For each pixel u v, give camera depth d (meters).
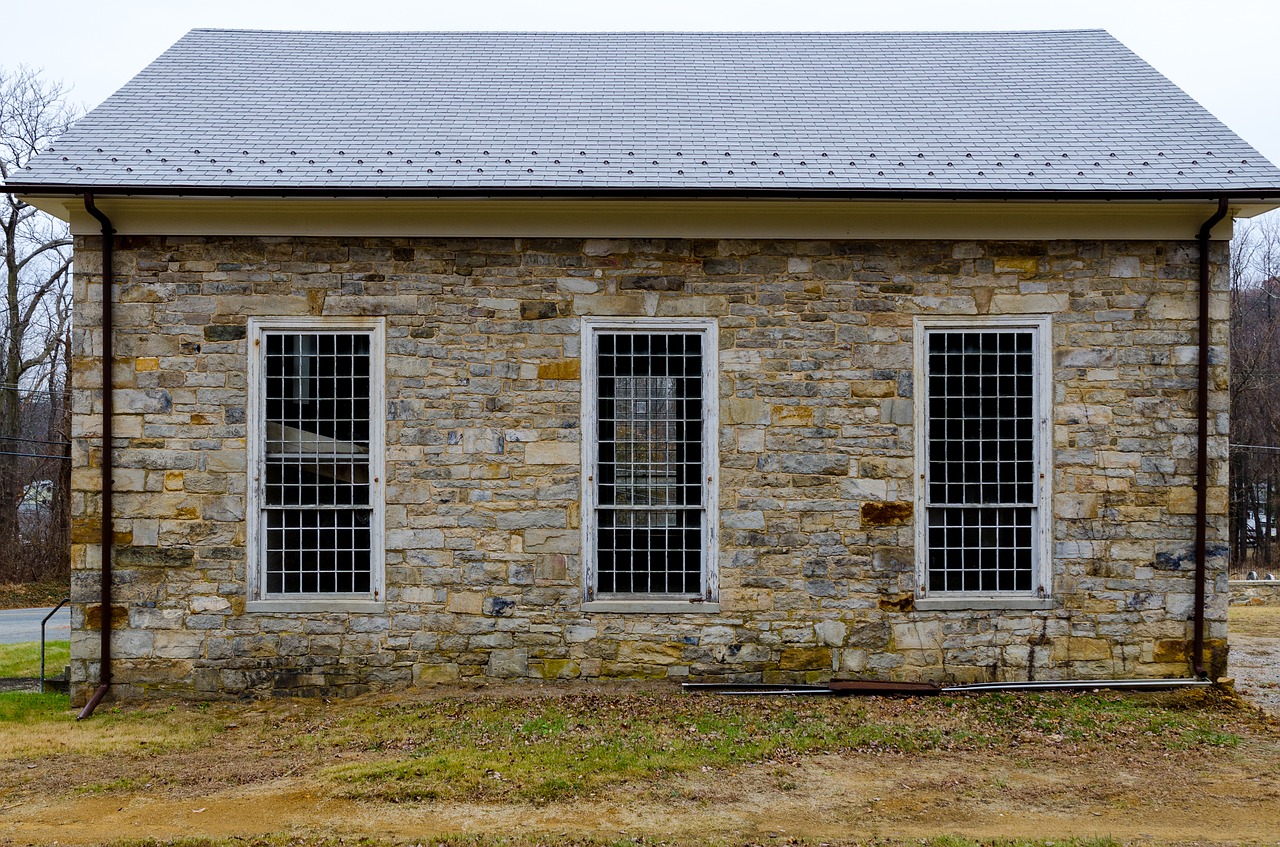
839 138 9.82
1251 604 18.11
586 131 9.92
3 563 26.88
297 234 9.02
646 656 9.02
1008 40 12.48
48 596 25.34
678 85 11.23
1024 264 9.16
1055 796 6.54
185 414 8.95
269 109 10.23
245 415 8.96
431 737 7.60
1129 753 7.45
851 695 8.84
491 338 9.09
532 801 6.32
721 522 9.06
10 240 26.45
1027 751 7.47
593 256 9.12
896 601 9.06
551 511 9.05
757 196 8.68
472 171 9.00
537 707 8.38
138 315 8.95
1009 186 8.84
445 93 10.86
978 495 9.19
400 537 9.00
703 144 9.64
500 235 9.07
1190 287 9.16
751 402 9.11
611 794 6.46
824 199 8.77
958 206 8.95
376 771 6.79
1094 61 11.68
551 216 9.03
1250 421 31.42
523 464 9.06
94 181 8.63
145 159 9.02
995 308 9.13
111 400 8.91
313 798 6.39
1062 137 9.81
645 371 9.20
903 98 10.84
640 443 9.17
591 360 9.11
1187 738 7.79
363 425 9.11
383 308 9.04
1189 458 9.12
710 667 9.02
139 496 8.94
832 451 9.12
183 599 8.93
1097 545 9.11
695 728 7.85
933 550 9.17
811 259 9.16
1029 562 9.19
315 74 11.23
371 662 8.97
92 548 8.91
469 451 9.05
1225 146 9.53
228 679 8.92
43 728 8.13
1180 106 10.39
